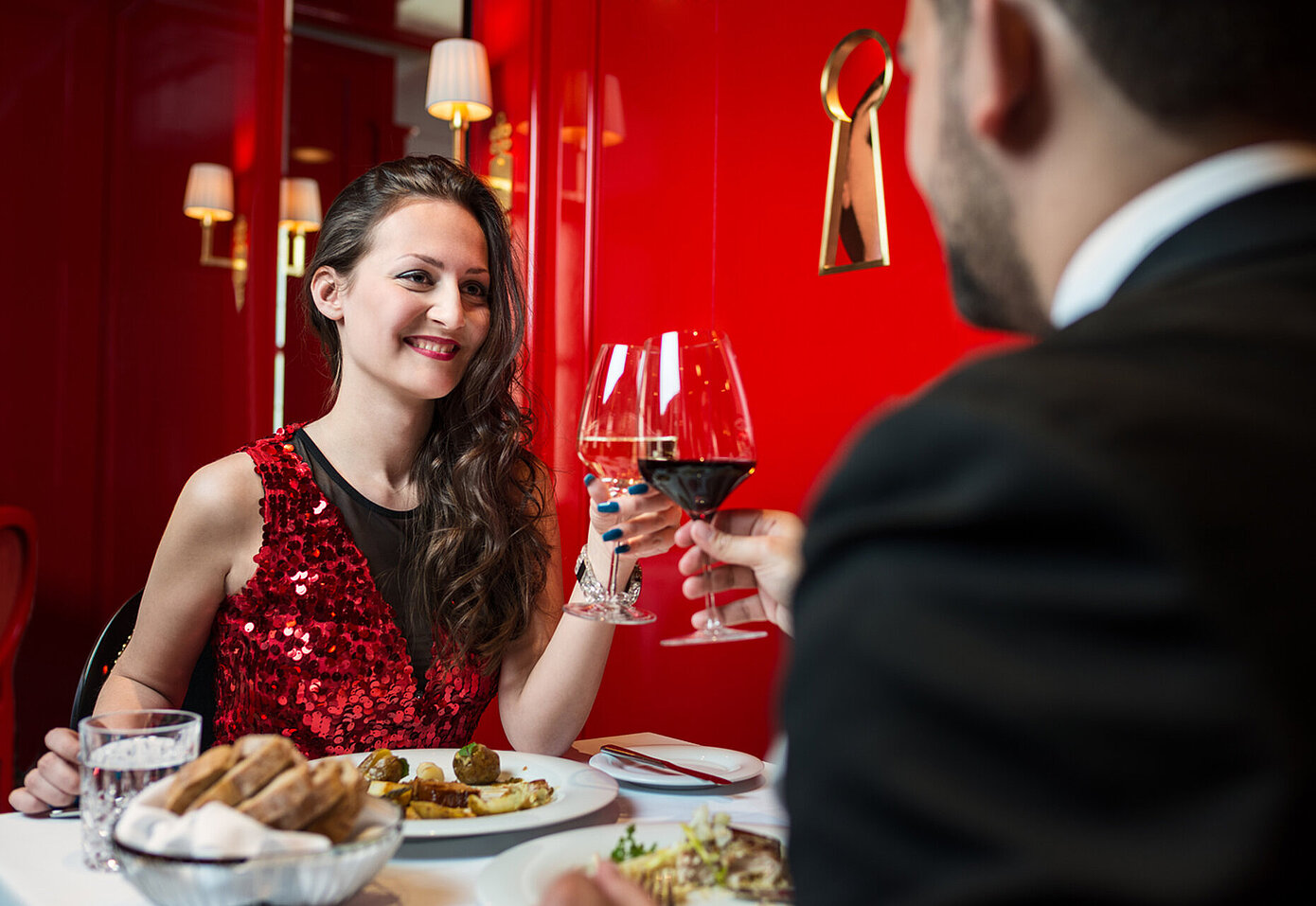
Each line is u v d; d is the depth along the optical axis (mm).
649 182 3234
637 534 1268
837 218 2531
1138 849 278
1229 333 347
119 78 4785
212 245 4117
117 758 947
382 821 843
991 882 283
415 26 3803
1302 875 278
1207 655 282
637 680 3225
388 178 1660
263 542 1579
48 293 4621
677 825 994
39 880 926
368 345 1610
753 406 2926
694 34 3084
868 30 2508
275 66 3850
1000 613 304
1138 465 301
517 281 1786
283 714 1563
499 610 1672
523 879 828
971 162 443
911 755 304
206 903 730
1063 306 434
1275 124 389
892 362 2541
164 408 4367
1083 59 396
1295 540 295
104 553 4668
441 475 1697
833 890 316
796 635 361
